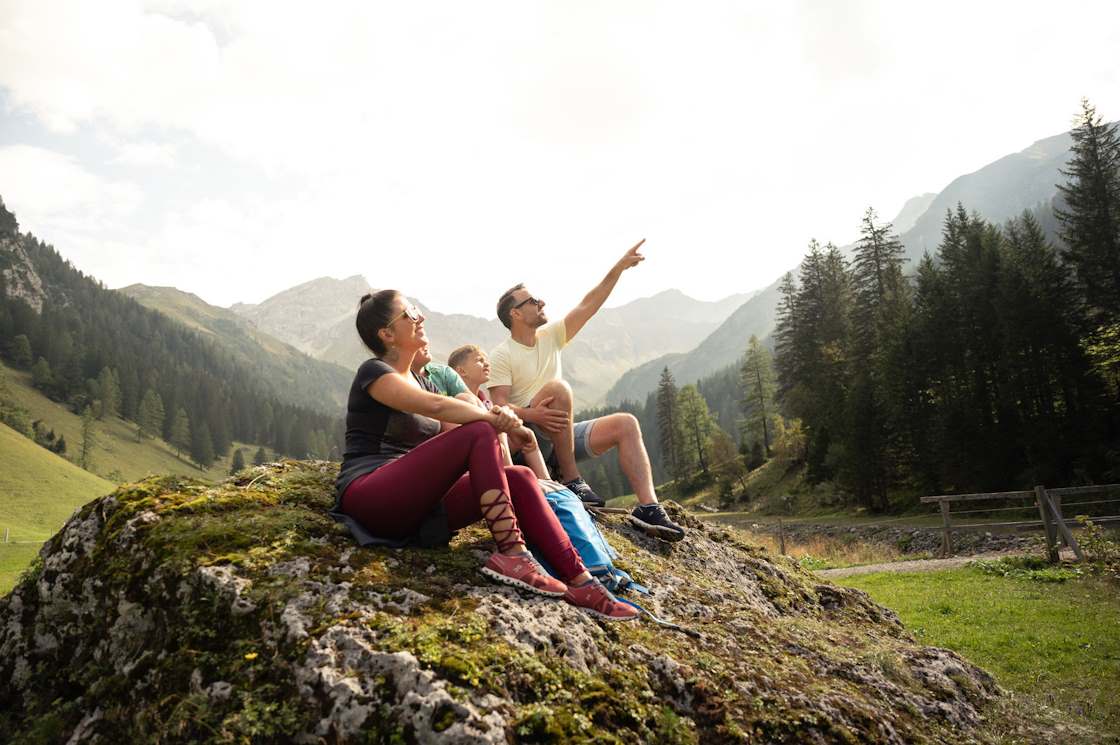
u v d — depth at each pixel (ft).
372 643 7.14
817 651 11.07
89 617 9.06
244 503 10.11
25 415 421.18
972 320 127.03
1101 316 111.24
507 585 9.12
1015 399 114.62
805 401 187.42
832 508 150.92
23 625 9.47
